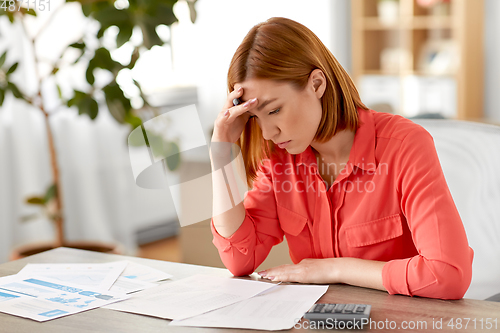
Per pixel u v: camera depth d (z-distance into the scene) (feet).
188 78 12.80
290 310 3.16
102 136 11.22
